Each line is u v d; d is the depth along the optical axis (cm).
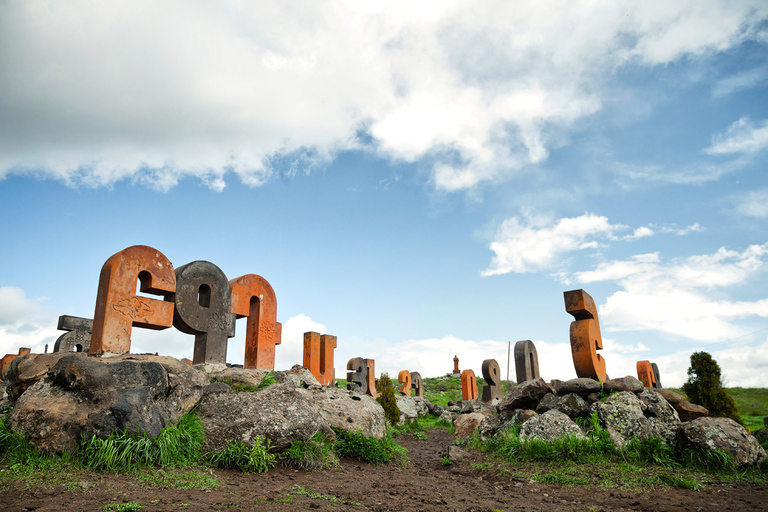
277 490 619
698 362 1866
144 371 708
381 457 980
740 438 891
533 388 1252
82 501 480
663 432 1050
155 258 1027
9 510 440
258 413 789
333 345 2042
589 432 1043
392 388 1975
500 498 728
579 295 1358
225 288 1187
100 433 613
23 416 625
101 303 940
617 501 712
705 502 697
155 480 581
